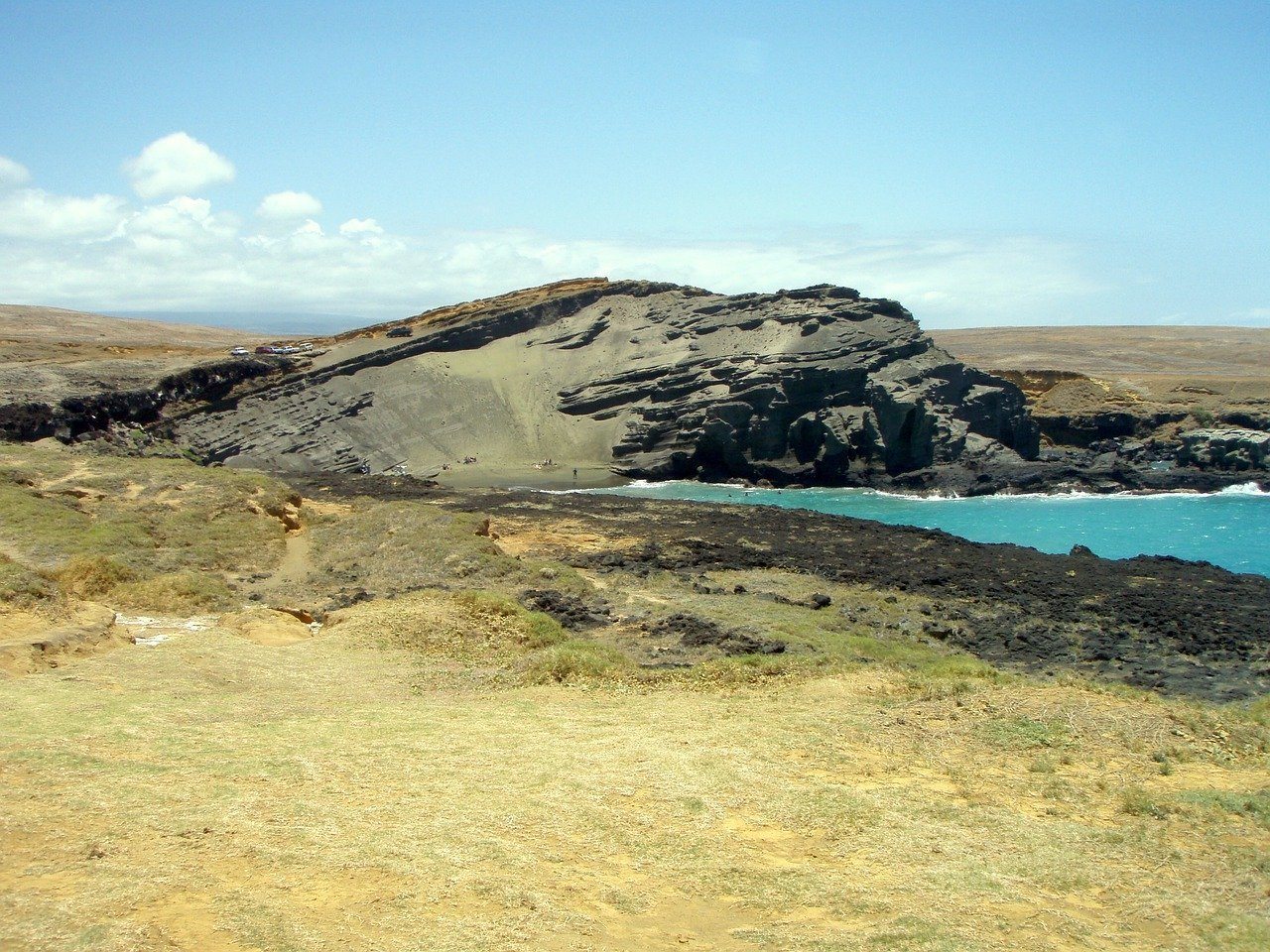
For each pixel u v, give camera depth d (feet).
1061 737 59.67
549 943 35.14
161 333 638.94
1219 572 181.47
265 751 55.01
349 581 139.33
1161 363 552.00
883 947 35.91
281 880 38.22
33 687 68.23
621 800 48.55
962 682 73.20
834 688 72.43
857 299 434.71
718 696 73.15
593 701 72.74
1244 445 341.62
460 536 155.53
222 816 43.73
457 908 37.04
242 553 149.69
